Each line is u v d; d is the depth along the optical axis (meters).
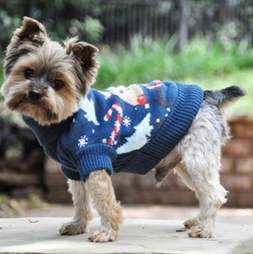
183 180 7.05
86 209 6.70
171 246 6.11
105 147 6.21
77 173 6.49
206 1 18.66
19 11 17.98
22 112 6.30
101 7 18.42
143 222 7.38
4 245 6.12
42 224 7.23
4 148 14.82
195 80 16.08
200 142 6.55
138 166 6.64
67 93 6.25
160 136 6.50
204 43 18.02
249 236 6.67
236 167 13.66
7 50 6.50
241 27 18.72
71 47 6.36
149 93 6.59
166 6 18.28
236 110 13.81
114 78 15.92
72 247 6.02
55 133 6.29
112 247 6.01
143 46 17.83
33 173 14.27
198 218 6.87
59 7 18.03
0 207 12.34
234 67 16.92
